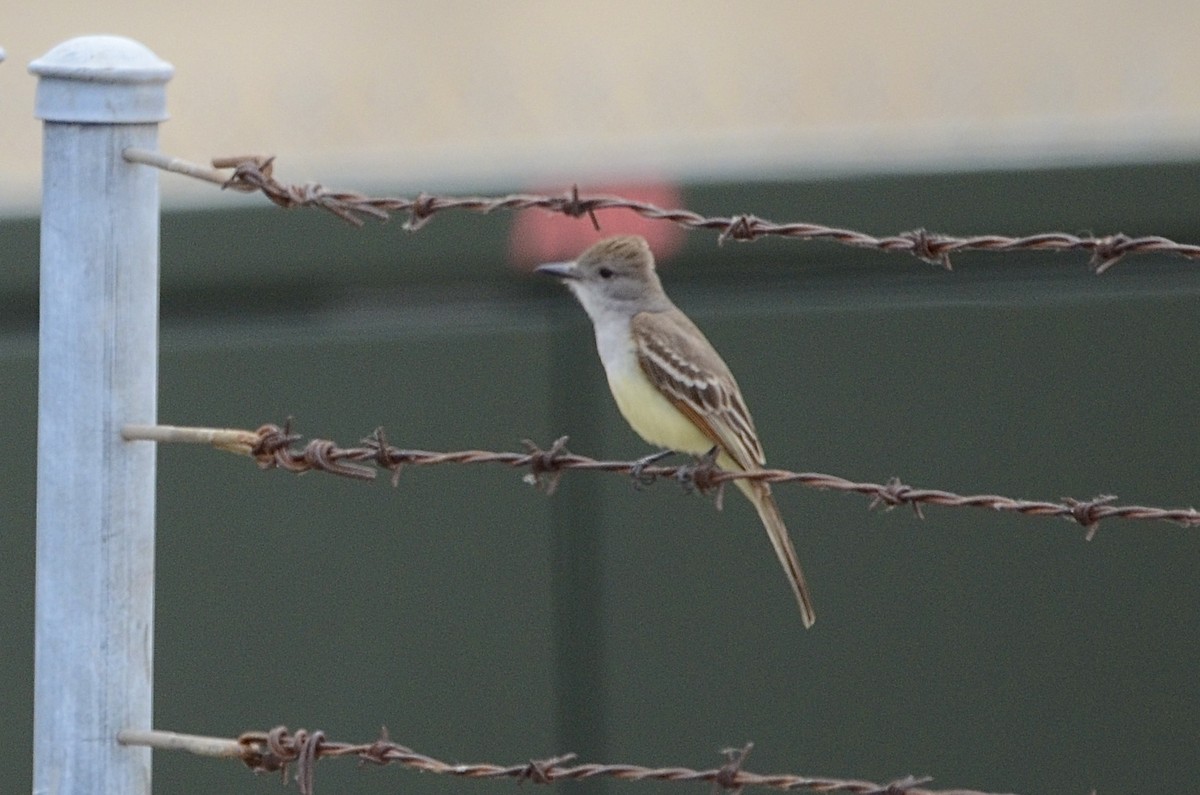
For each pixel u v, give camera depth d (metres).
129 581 7.01
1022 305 12.78
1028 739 12.88
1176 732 13.02
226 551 12.02
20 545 11.74
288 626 12.10
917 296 12.84
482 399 12.25
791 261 12.80
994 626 12.81
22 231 11.69
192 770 12.12
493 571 12.30
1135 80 19.22
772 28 22.50
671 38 21.81
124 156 6.89
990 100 18.64
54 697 7.01
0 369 11.65
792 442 12.60
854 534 12.66
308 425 12.07
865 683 12.69
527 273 12.45
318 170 15.52
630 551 12.41
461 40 21.17
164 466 11.95
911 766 12.77
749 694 12.57
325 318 12.29
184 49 20.17
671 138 17.20
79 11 20.88
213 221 12.00
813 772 12.67
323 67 19.94
